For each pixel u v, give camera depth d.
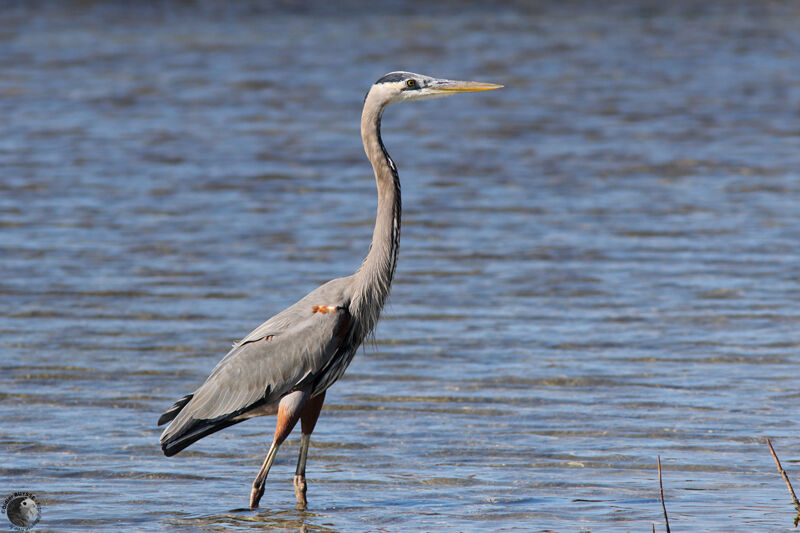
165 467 9.59
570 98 30.98
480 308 14.41
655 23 46.12
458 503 8.73
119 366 12.22
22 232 17.94
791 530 7.96
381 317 14.07
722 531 7.97
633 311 14.22
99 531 8.16
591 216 19.27
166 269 16.09
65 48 38.81
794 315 13.91
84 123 27.09
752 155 23.89
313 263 16.45
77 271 15.92
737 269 16.03
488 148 24.94
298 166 23.02
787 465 9.41
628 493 8.87
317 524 8.30
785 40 41.59
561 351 12.75
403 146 25.22
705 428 10.36
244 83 32.97
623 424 10.51
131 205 19.80
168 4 51.06
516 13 48.66
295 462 9.77
